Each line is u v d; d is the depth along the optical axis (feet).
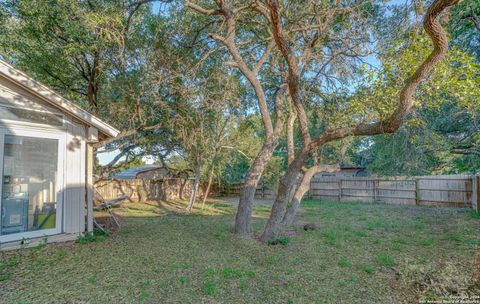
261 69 27.53
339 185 47.52
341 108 20.25
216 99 26.18
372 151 36.78
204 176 43.24
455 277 10.84
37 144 16.49
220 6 19.56
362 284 11.23
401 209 34.32
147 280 11.20
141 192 46.03
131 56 24.04
